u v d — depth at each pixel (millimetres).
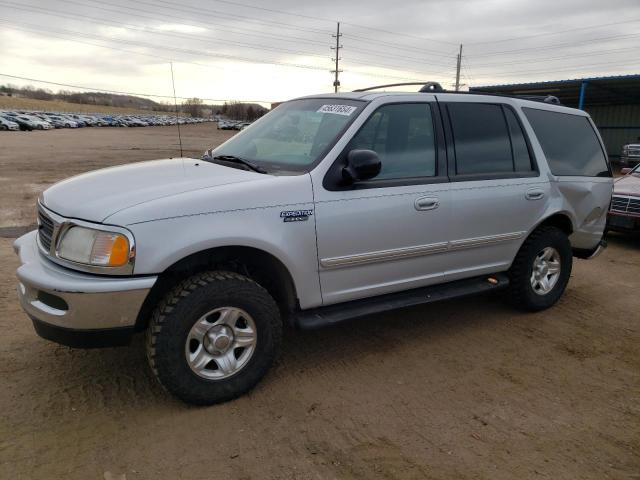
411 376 3701
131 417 3082
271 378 3598
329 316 3602
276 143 3943
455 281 4418
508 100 4656
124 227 2818
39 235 3416
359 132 3643
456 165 4133
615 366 3980
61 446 2799
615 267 6883
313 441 2920
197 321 3068
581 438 3039
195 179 3314
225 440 2900
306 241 3357
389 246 3742
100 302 2816
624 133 35781
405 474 2676
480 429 3092
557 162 4918
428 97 4094
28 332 4137
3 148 27656
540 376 3777
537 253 4801
